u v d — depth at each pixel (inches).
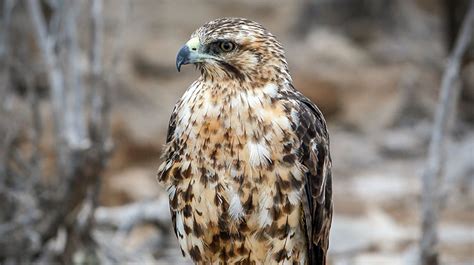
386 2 1113.4
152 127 805.9
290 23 1111.6
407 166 789.2
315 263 304.0
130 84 850.8
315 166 289.7
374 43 1087.6
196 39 291.9
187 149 284.7
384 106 909.8
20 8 555.2
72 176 429.4
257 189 281.4
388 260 512.7
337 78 950.4
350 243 555.2
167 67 946.1
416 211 642.8
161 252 505.0
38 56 572.1
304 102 296.5
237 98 284.2
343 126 898.1
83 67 545.0
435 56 1047.6
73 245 440.1
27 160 506.6
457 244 562.9
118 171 710.5
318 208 295.0
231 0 1139.3
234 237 287.6
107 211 538.9
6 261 450.6
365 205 665.6
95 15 444.5
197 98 287.3
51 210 442.3
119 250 478.9
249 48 288.5
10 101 494.9
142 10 1074.1
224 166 281.3
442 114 438.6
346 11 1107.9
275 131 282.0
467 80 866.1
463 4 864.3
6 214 459.8
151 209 513.3
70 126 449.1
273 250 289.4
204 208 285.6
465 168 716.0
